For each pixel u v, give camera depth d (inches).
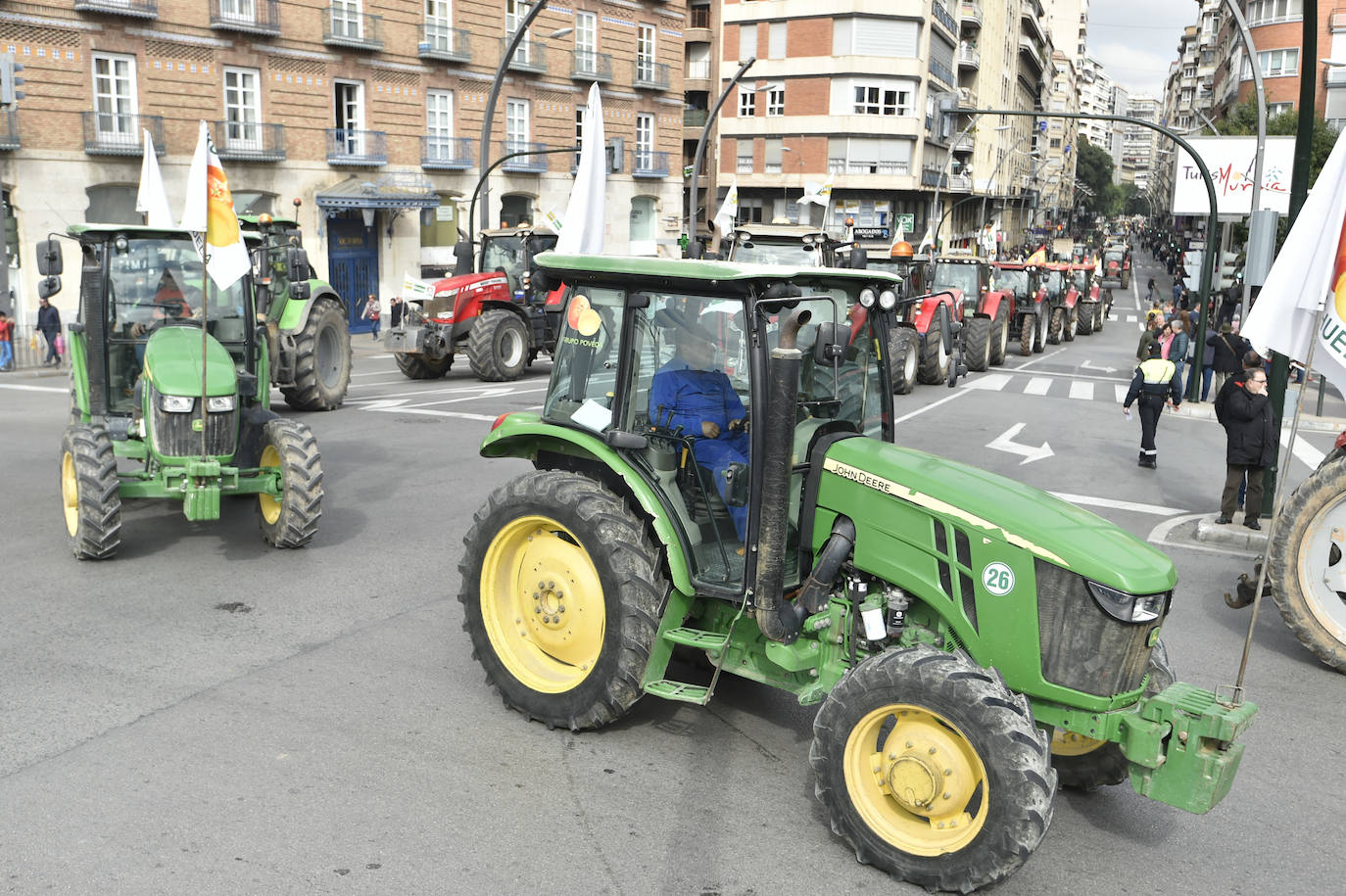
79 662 249.4
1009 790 160.4
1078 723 174.9
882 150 2342.5
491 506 226.8
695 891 167.9
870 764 179.6
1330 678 275.0
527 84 1512.1
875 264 828.0
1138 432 660.7
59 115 1004.6
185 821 181.9
